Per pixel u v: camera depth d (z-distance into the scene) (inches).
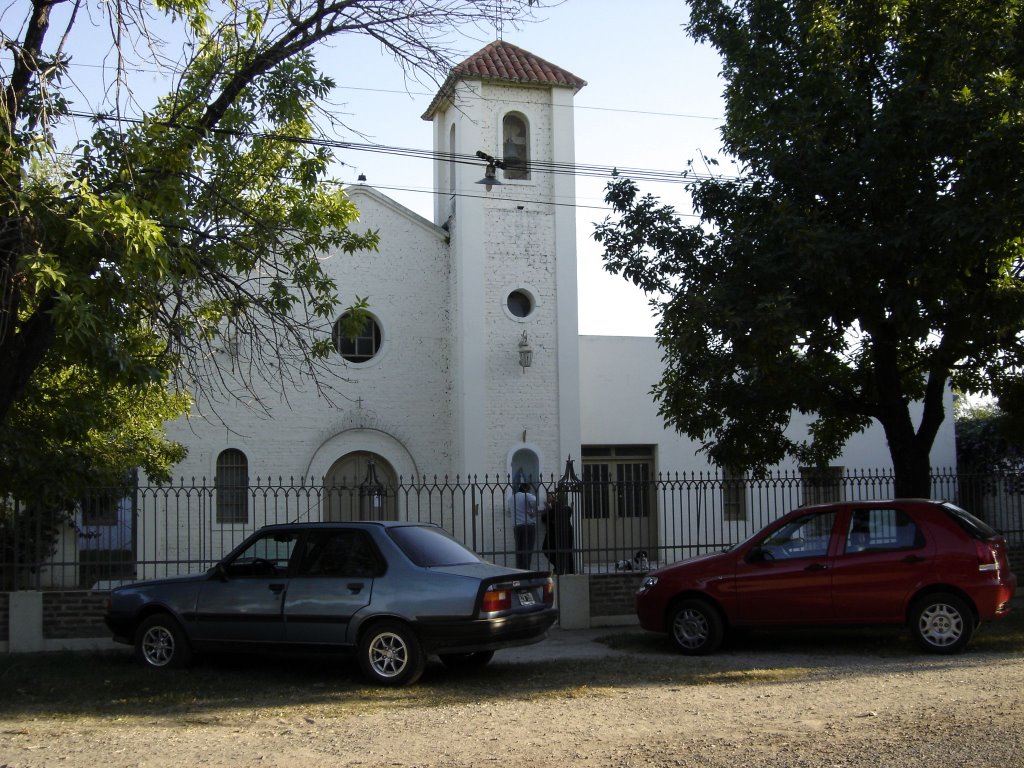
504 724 333.7
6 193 370.9
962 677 397.1
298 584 428.1
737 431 599.5
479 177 879.7
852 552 471.5
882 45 552.1
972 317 495.8
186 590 450.6
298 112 468.8
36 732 334.3
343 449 857.5
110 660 482.9
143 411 618.8
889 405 579.2
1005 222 463.5
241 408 832.9
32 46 418.3
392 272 883.4
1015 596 652.1
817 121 543.2
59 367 525.7
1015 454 994.1
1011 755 277.4
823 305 522.0
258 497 831.7
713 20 589.3
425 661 408.2
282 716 354.3
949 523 465.1
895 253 503.5
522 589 426.0
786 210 515.8
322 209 512.4
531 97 906.7
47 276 344.8
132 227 359.9
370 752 299.4
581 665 455.2
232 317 489.1
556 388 876.6
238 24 461.4
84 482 552.4
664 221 569.9
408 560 419.2
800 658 466.3
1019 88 500.1
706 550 858.1
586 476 938.1
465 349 857.5
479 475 849.5
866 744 294.0
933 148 506.9
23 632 530.0
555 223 893.8
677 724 327.6
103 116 426.3
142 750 306.8
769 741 300.8
